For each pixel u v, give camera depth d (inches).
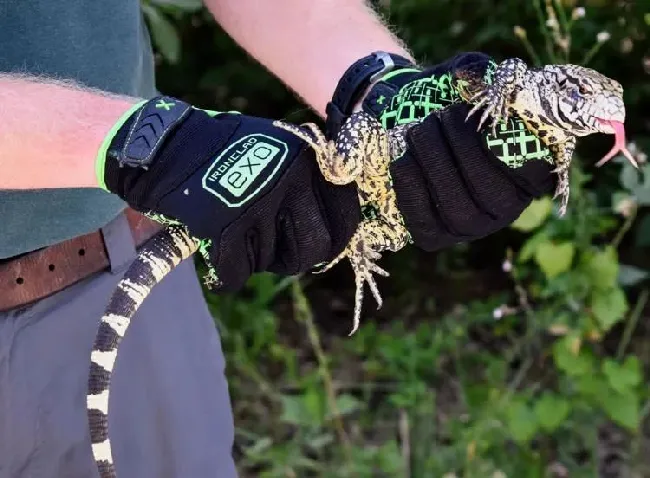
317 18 47.9
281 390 85.3
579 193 65.1
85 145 40.6
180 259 43.2
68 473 48.9
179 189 40.4
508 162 41.2
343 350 91.4
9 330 47.1
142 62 48.3
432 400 75.4
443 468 69.1
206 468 51.0
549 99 41.4
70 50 45.1
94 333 48.3
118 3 46.1
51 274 47.5
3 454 47.9
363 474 68.6
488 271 104.6
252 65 99.7
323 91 47.3
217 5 49.4
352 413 80.8
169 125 40.7
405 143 42.1
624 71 90.0
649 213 90.7
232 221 40.4
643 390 70.4
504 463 68.4
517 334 88.8
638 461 74.0
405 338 82.7
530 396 69.8
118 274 48.7
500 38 90.5
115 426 49.5
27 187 41.1
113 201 47.5
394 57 45.3
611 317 64.2
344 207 41.7
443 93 42.9
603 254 64.6
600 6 84.7
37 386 47.7
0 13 43.9
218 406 51.9
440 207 41.6
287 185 40.9
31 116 40.4
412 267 104.4
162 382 49.9
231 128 41.2
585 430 69.6
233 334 79.5
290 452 71.0
